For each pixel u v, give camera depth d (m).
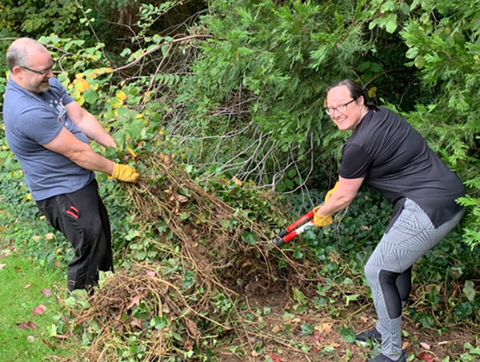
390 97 5.23
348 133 4.21
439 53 3.00
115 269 4.02
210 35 5.05
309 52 3.94
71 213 3.41
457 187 3.00
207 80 4.87
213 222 3.67
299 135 4.32
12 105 3.17
